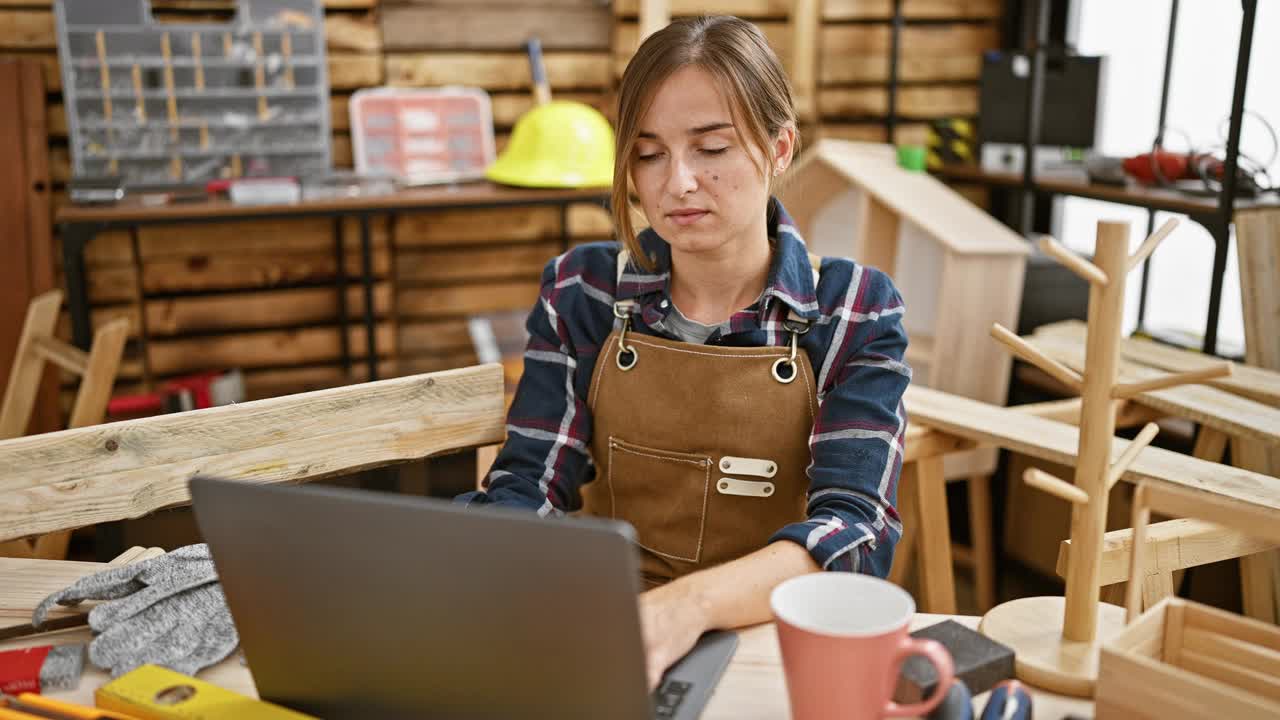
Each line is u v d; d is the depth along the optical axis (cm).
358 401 141
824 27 379
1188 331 285
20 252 323
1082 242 368
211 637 111
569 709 84
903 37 384
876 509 128
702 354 138
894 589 93
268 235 359
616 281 147
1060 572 125
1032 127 314
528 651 83
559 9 369
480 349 354
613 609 79
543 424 146
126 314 350
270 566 89
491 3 363
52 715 94
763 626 115
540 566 80
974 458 272
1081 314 308
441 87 364
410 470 341
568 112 335
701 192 128
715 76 125
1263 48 291
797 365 138
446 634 86
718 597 112
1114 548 131
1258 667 92
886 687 87
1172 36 316
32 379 273
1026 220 321
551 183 325
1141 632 95
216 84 326
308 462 138
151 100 321
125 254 347
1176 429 257
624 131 131
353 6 351
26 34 327
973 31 389
